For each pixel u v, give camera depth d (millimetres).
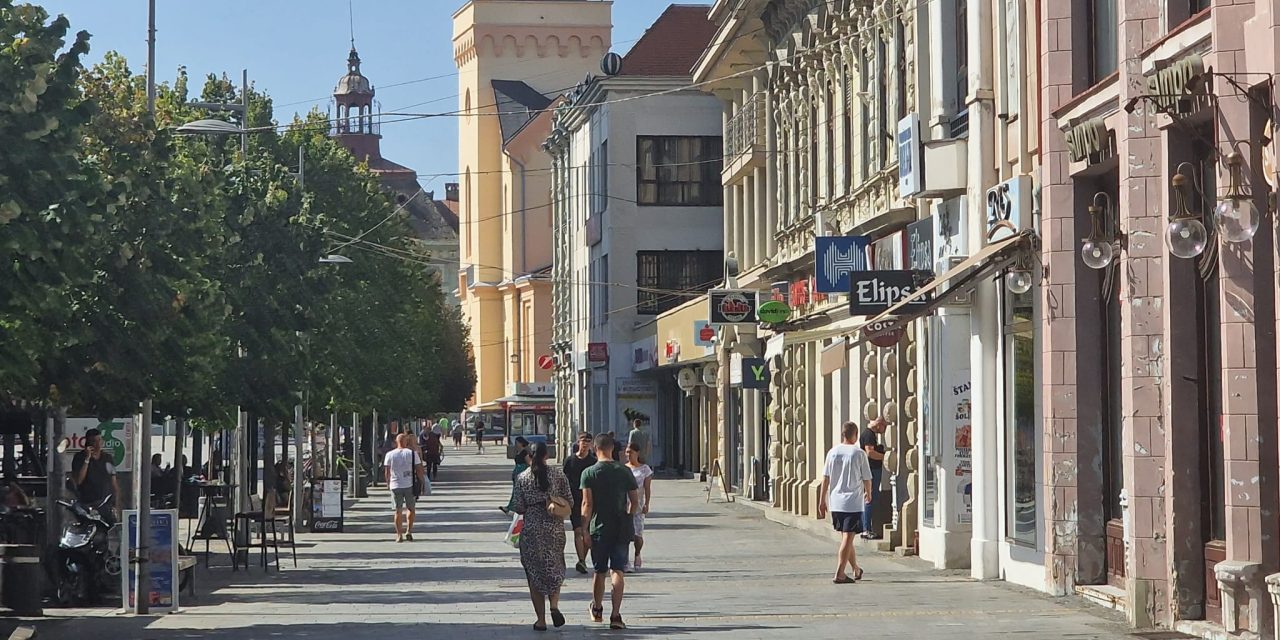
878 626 26594
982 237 35219
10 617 29531
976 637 24828
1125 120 25969
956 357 37031
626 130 108000
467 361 164750
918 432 40344
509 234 181750
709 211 108250
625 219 107938
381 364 80688
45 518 32000
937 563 37750
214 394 41750
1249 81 21062
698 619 28312
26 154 24625
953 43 38156
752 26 66938
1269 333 21641
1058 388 30047
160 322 32375
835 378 53375
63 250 24953
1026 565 32562
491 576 38344
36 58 25234
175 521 30562
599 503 27625
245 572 40094
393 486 52062
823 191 55344
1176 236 20125
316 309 47688
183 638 26531
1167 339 24547
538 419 164000
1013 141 34000
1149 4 25562
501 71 184000
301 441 60688
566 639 25938
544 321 173375
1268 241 21484
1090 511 30016
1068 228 29906
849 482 34594
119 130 34656
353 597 33281
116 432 43562
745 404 71188
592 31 183375
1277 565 21797
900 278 38594
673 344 89438
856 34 49500
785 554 43281
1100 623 26172
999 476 34281
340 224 76750
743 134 71438
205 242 36406
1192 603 24562
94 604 31734
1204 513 24469
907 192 38969
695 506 68438
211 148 54375
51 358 29688
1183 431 24453
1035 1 32062
